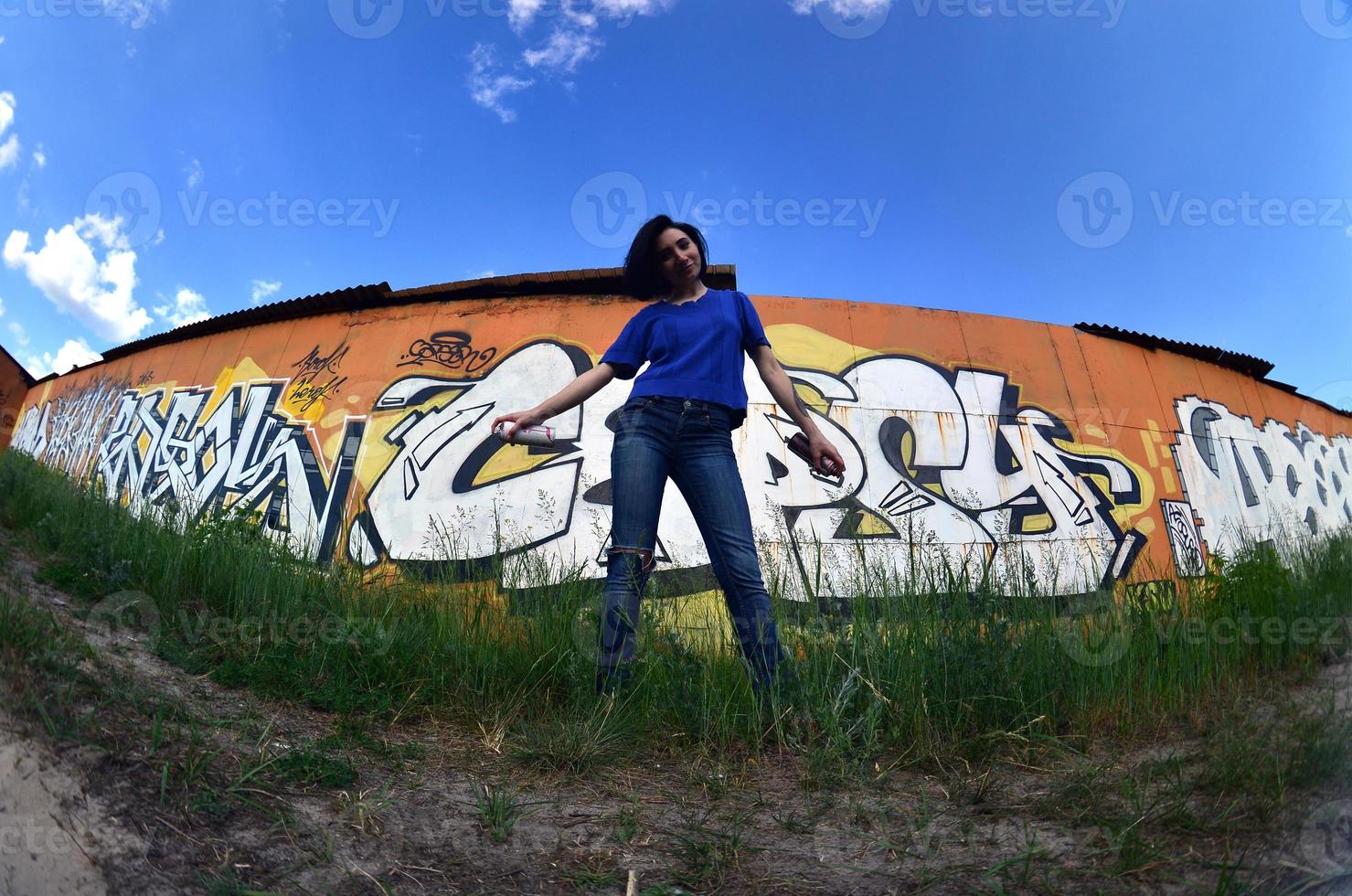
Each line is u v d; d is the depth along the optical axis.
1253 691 2.04
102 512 4.41
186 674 2.36
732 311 2.70
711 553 2.49
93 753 1.53
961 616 2.53
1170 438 9.62
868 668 2.30
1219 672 2.24
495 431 2.48
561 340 8.59
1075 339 9.68
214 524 4.03
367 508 8.40
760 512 7.54
